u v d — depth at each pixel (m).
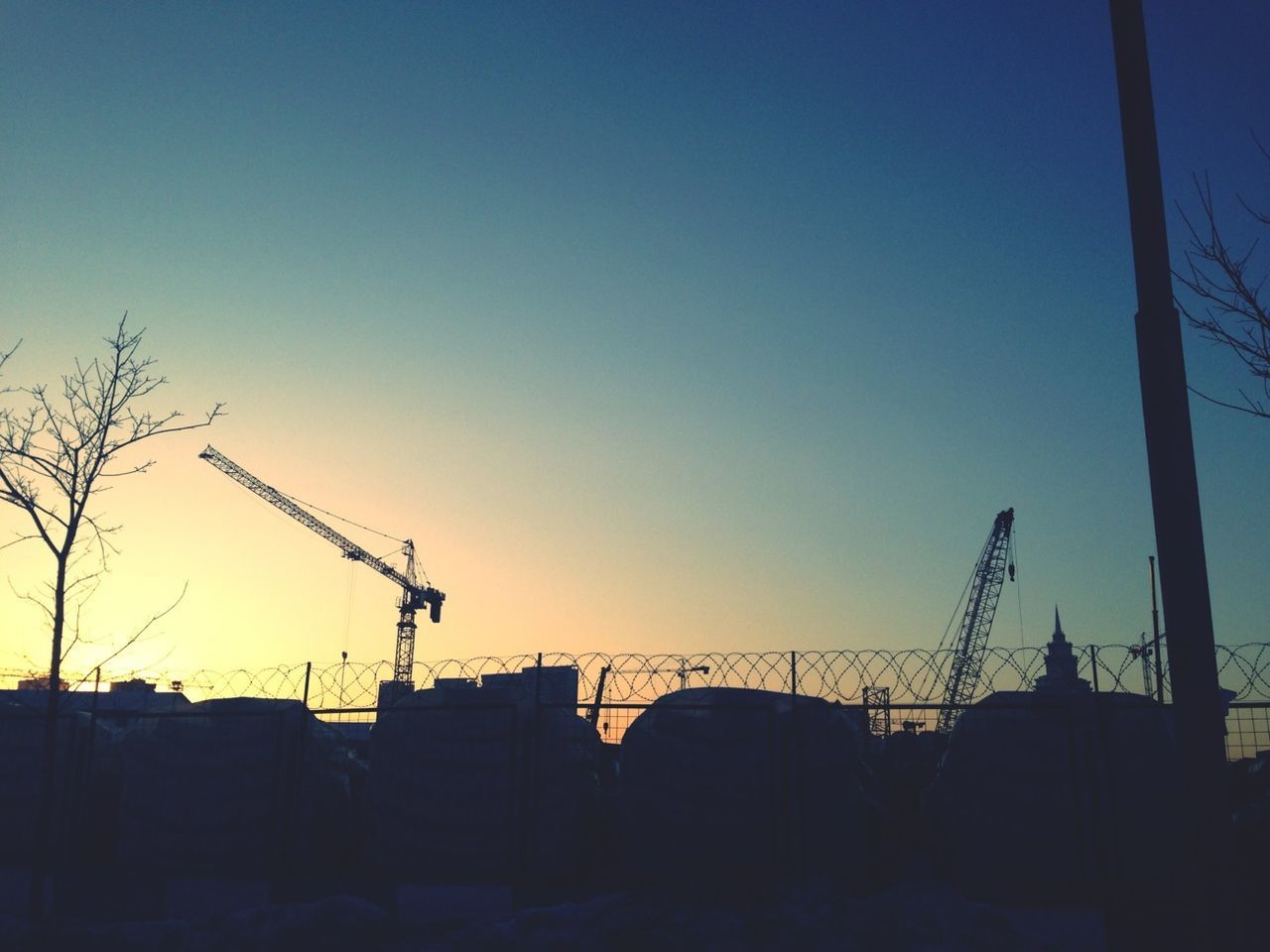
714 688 13.02
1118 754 11.31
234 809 14.02
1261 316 9.12
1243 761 13.17
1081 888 11.09
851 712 13.03
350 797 14.73
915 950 9.55
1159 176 6.95
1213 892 6.08
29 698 16.83
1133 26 7.13
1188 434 6.64
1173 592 6.48
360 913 11.66
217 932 11.51
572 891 12.48
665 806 12.42
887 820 12.81
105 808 15.51
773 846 12.05
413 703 13.83
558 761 13.06
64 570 13.73
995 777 11.72
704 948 9.77
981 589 88.00
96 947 11.26
